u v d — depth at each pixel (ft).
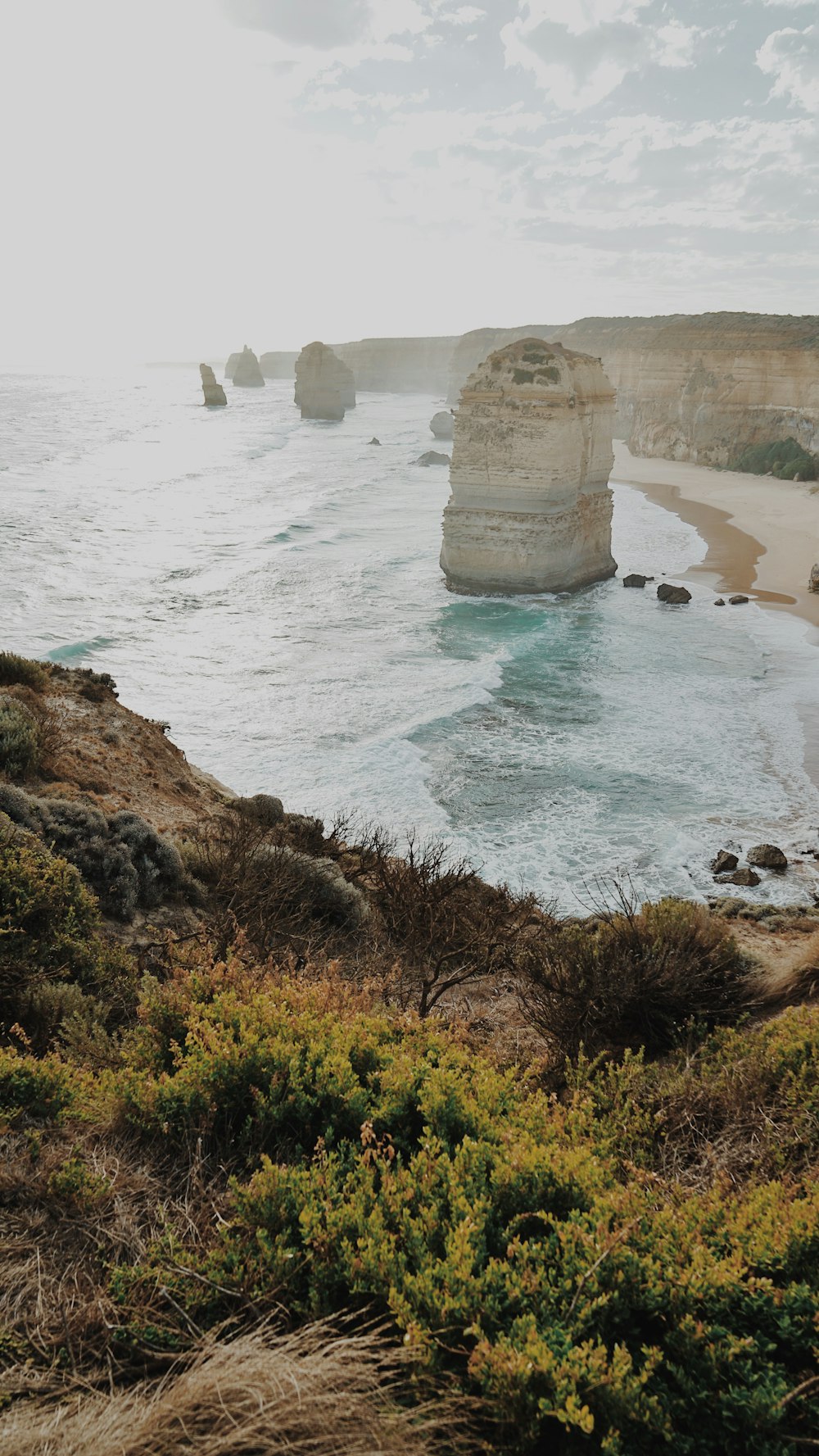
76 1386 9.86
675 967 26.09
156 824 39.60
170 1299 10.73
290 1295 11.05
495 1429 9.35
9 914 23.53
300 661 105.40
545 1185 12.78
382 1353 9.60
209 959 23.40
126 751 47.29
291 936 31.86
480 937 35.91
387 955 33.78
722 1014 25.40
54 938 24.08
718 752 81.30
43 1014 21.11
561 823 66.74
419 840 61.98
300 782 71.51
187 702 89.40
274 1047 15.96
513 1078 17.52
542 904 51.98
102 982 24.00
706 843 63.82
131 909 30.60
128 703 87.81
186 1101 15.03
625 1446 9.14
